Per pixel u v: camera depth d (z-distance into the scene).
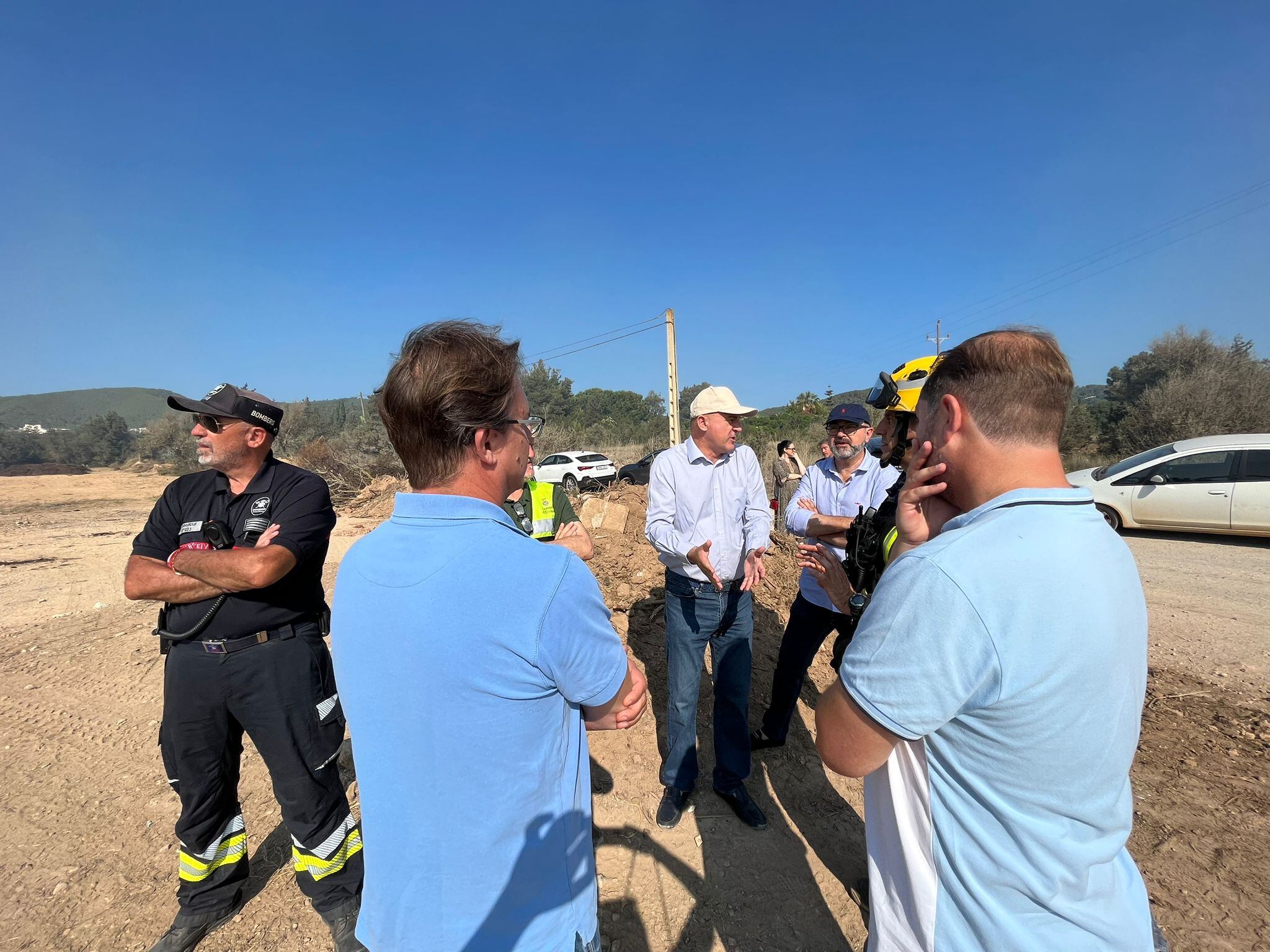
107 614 6.21
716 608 2.65
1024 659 0.88
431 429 1.04
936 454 1.11
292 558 1.99
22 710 4.05
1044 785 0.93
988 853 0.97
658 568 5.26
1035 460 1.01
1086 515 0.96
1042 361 1.00
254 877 2.50
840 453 3.06
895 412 1.75
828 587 1.90
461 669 0.96
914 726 0.95
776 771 3.08
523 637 0.96
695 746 2.72
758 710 3.62
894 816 1.12
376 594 1.01
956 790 1.00
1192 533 8.74
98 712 4.00
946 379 1.08
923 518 1.18
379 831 1.05
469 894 1.01
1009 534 0.93
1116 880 1.01
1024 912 0.97
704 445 2.65
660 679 3.90
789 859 2.52
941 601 0.92
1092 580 0.90
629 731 3.42
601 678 1.04
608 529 6.34
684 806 2.79
